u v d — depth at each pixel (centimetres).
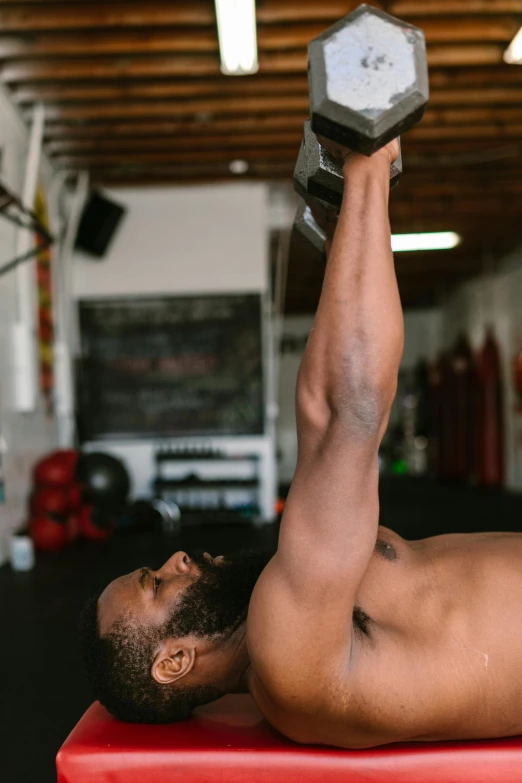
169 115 565
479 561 115
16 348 539
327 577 85
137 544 575
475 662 104
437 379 1216
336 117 70
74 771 111
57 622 348
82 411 712
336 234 79
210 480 683
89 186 710
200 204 721
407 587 110
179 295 718
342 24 70
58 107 552
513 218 860
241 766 109
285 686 92
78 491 561
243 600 117
